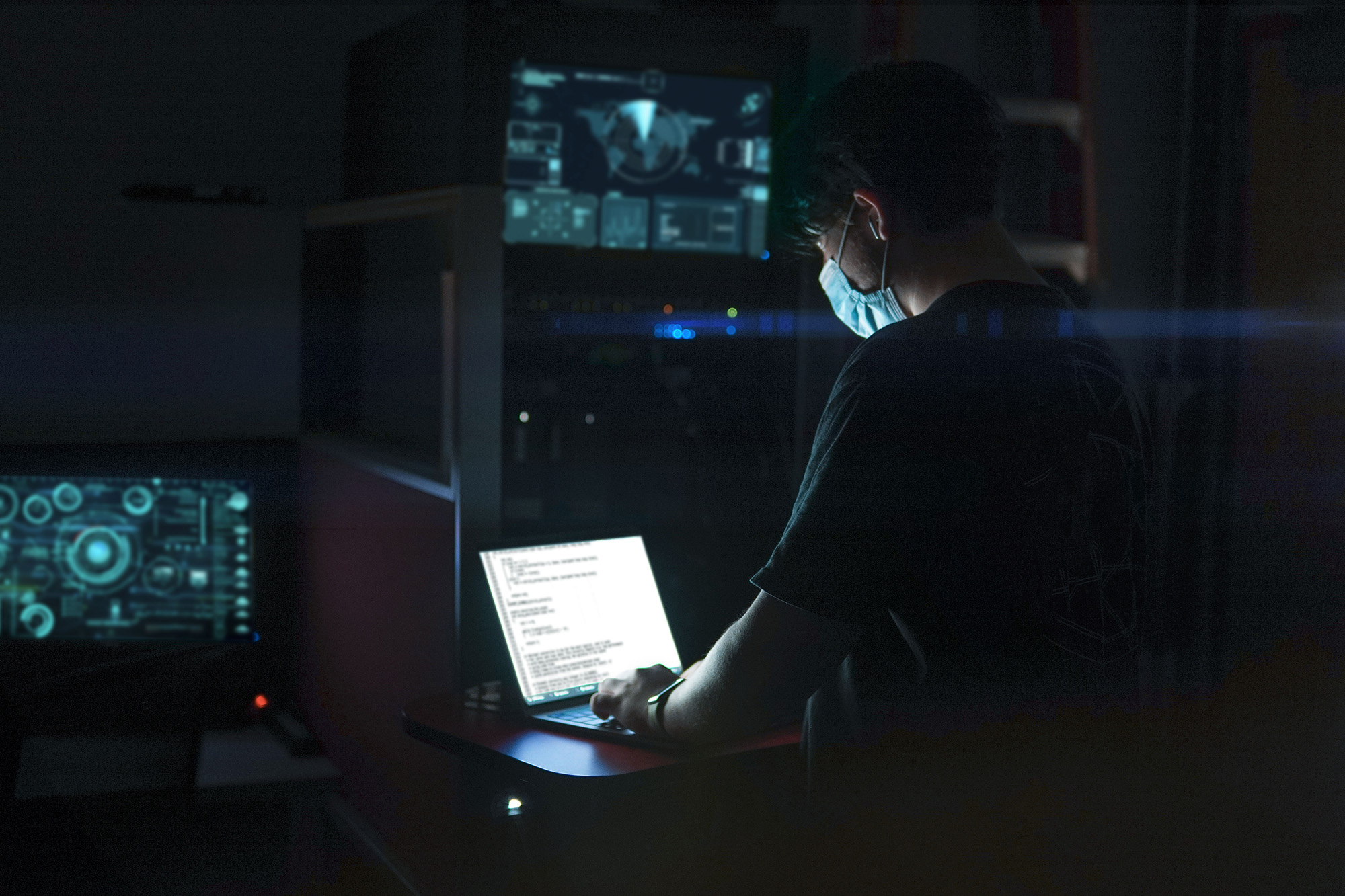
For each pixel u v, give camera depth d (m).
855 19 2.90
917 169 1.13
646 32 2.16
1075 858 1.07
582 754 1.45
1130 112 2.98
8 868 1.76
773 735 1.54
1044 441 1.06
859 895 1.13
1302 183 2.78
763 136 2.26
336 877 2.01
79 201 2.63
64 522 1.87
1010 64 2.80
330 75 2.79
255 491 1.89
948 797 1.07
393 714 1.83
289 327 2.16
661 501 2.22
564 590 1.69
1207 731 2.96
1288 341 2.82
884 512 1.06
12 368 1.95
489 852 1.64
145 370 2.05
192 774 1.83
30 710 1.92
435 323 1.72
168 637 1.89
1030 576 1.05
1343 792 2.66
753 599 2.27
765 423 2.27
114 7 2.62
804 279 2.59
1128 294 3.03
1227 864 2.62
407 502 1.76
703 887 1.49
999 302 1.09
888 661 1.12
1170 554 2.99
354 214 1.94
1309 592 2.78
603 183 2.19
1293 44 2.63
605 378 2.18
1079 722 1.07
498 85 2.07
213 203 2.11
